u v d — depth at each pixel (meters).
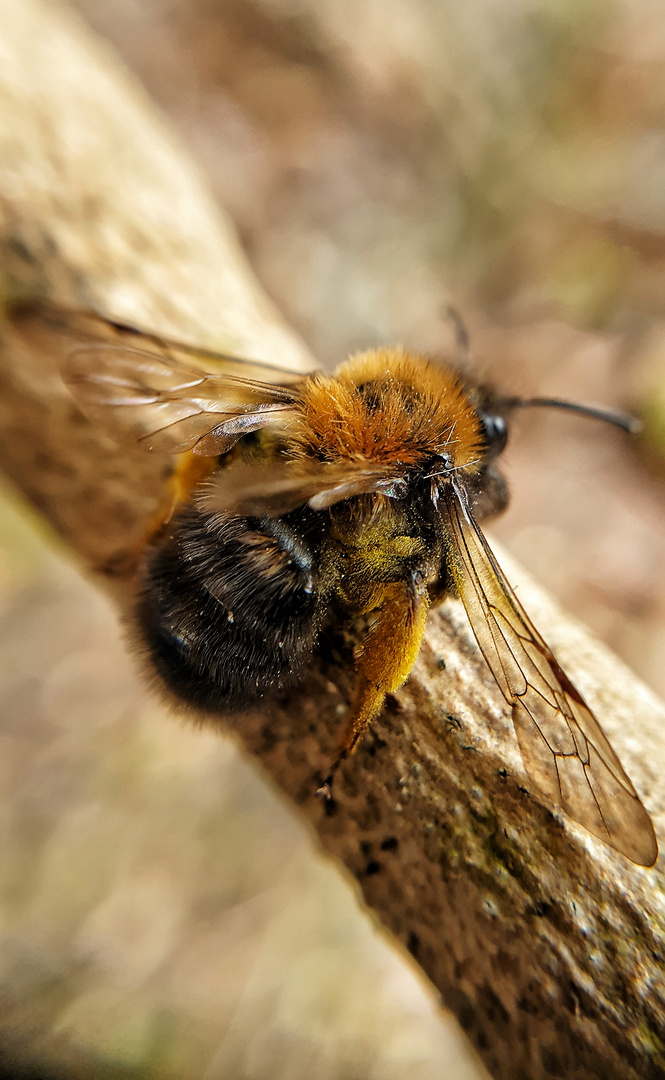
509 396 0.05
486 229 0.12
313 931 0.08
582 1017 0.05
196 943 0.08
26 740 0.09
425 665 0.05
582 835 0.05
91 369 0.05
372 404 0.05
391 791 0.05
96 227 0.06
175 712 0.05
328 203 0.12
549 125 0.13
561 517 0.10
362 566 0.05
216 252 0.06
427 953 0.05
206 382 0.05
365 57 0.12
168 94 0.12
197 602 0.05
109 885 0.08
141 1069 0.07
